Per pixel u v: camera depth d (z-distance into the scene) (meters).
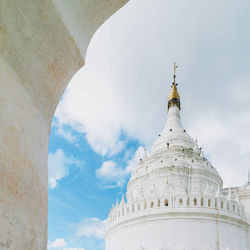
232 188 63.47
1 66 5.87
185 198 43.91
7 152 5.72
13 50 6.30
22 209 6.04
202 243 40.84
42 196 7.18
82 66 9.25
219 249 40.94
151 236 42.53
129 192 60.19
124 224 47.00
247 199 60.41
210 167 56.84
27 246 6.14
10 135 5.91
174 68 80.12
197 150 62.31
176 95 75.56
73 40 8.05
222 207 44.94
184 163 54.47
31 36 6.78
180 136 64.31
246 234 46.94
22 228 5.96
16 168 5.99
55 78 8.09
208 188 47.19
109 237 51.62
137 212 45.66
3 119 5.72
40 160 7.32
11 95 6.13
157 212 43.22
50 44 7.42
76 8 8.11
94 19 9.34
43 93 7.68
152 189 48.91
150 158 61.88
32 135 6.96
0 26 5.87
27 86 6.88
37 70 7.23
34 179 6.78
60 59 8.00
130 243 44.47
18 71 6.49
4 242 5.26
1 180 5.38
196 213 42.44
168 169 53.56
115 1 9.41
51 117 8.39
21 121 6.46
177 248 40.50
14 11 6.16
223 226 42.81
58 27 7.39
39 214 6.89
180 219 42.31
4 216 5.34
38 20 6.82
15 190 5.84
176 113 72.44
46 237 7.23
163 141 64.62
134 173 61.28
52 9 6.98
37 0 6.55
